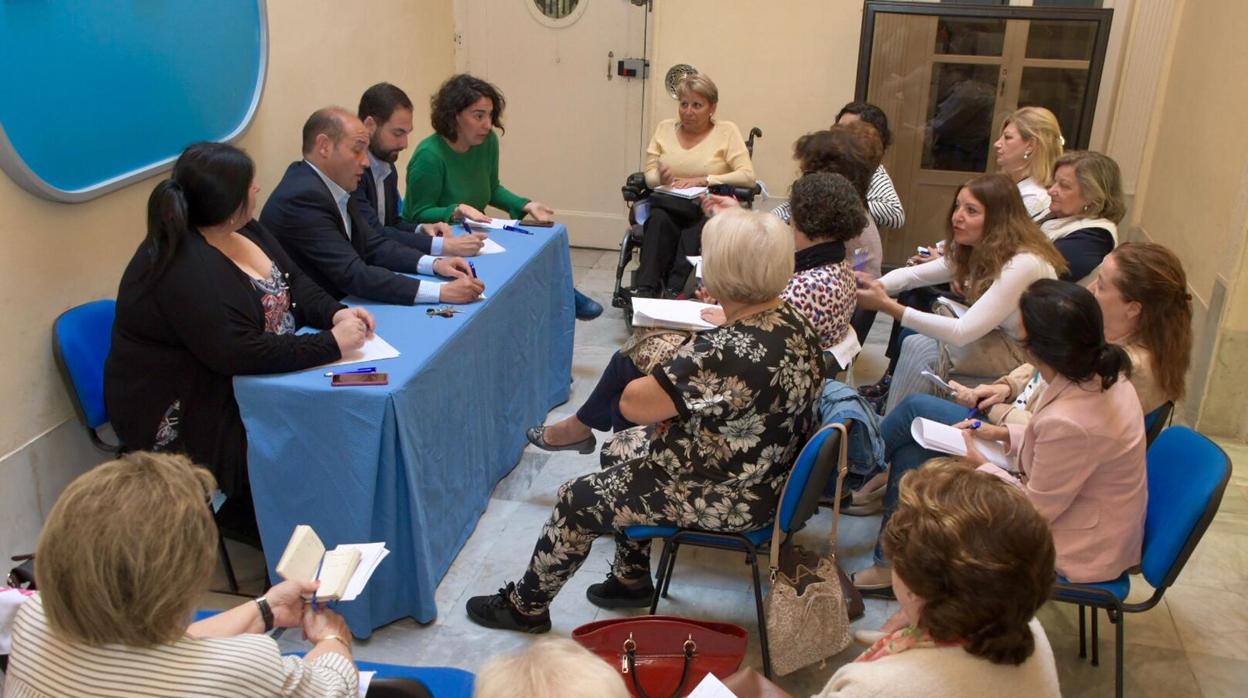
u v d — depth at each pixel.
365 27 4.24
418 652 2.30
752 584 2.61
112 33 2.52
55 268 2.40
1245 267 3.29
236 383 2.15
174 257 2.16
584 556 2.25
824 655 2.07
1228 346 3.41
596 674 0.94
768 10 4.98
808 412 2.05
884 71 4.88
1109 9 4.51
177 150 2.89
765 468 2.01
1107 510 1.94
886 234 5.21
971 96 4.84
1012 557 1.11
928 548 1.14
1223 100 3.60
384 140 3.22
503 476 3.12
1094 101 4.66
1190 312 2.16
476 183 3.79
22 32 2.18
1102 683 2.24
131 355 2.23
